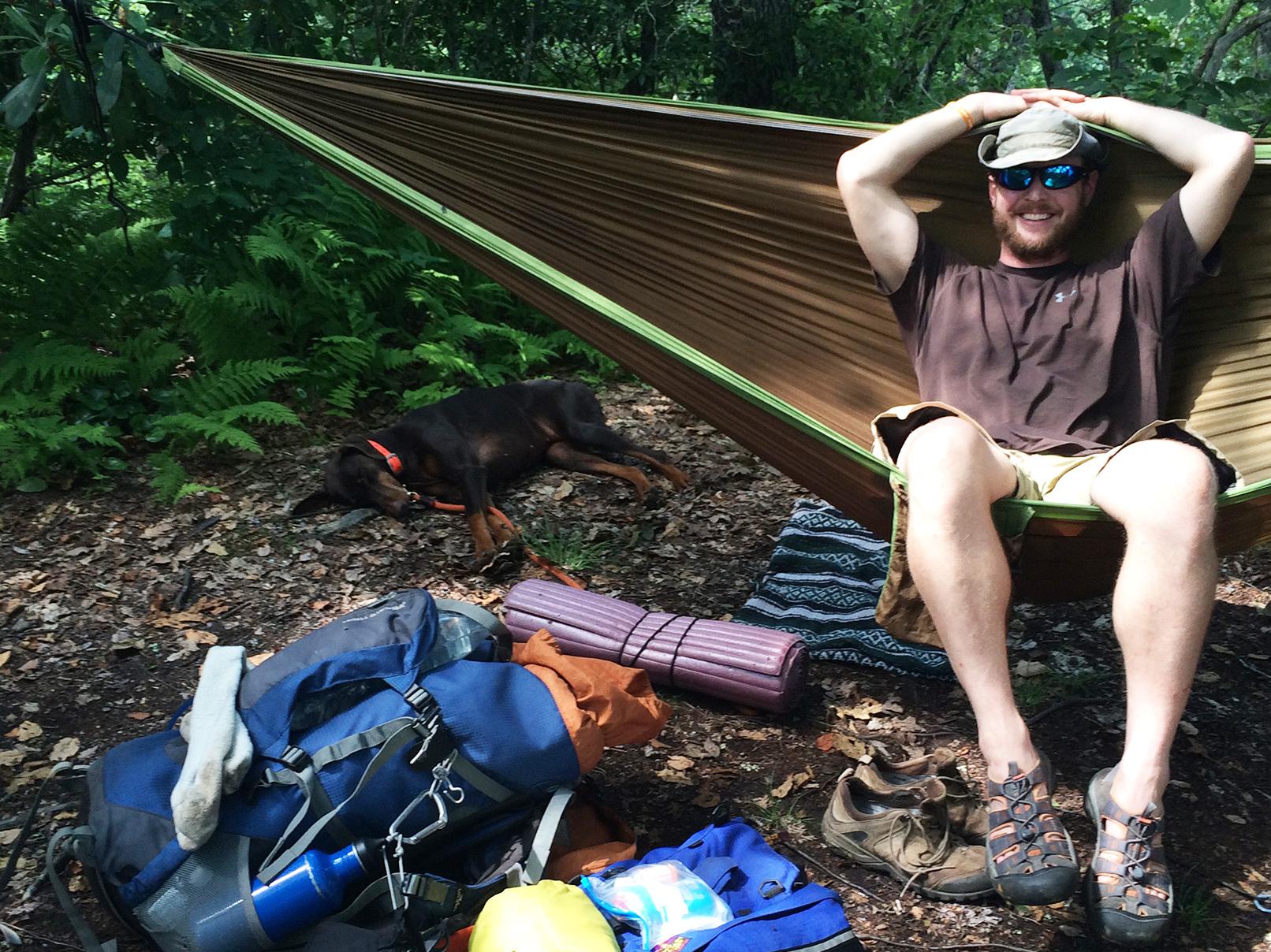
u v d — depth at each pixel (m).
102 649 3.23
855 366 2.97
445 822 1.98
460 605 2.30
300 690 2.08
